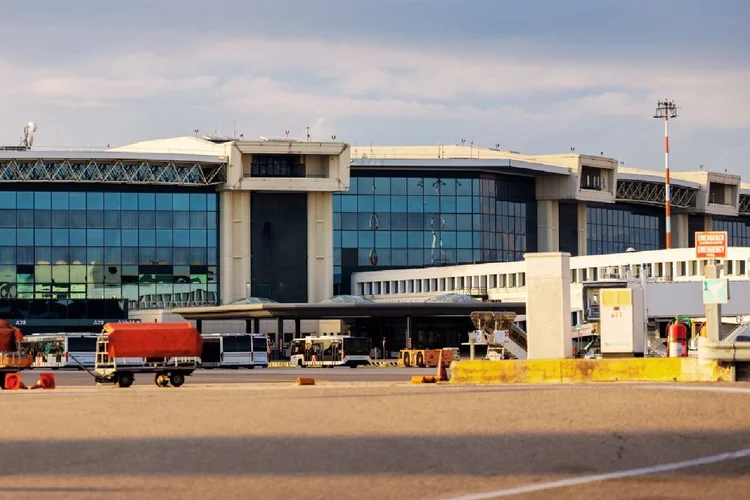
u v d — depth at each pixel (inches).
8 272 5905.5
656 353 2802.7
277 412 1125.1
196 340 2517.2
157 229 6028.5
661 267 5049.2
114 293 5989.2
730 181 7347.4
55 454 856.3
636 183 6929.1
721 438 863.1
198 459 810.2
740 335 1546.5
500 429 938.7
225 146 5999.0
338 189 6018.7
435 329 5620.1
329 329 5954.7
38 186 5940.0
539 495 651.5
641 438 868.6
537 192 6648.6
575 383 1518.2
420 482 700.0
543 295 1756.9
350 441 885.8
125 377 2498.8
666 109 5570.9
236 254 6072.8
